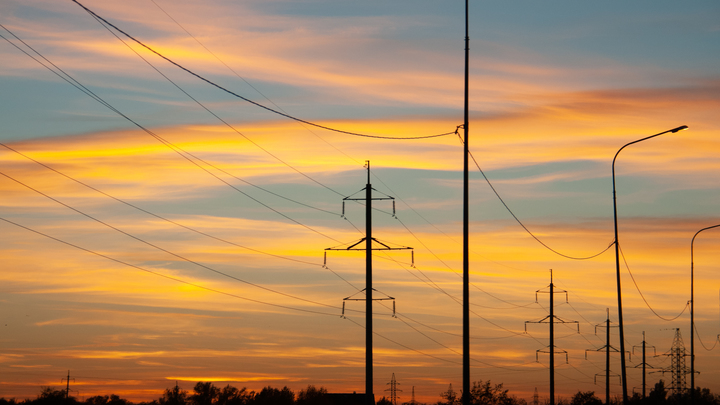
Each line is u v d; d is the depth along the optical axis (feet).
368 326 175.94
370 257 180.75
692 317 193.57
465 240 114.32
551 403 253.24
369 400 171.53
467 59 124.16
